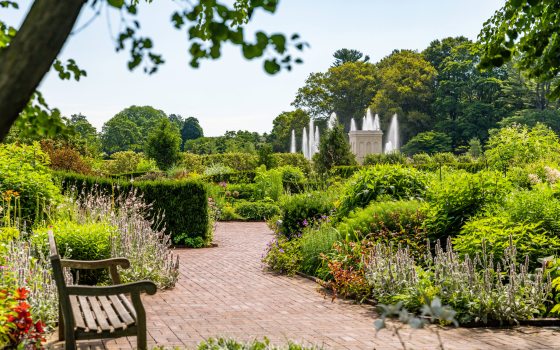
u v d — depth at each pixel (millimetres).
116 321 4562
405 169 11594
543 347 5402
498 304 6266
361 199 11203
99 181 13906
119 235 8336
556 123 54125
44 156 12945
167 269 8680
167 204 14375
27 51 2004
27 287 5746
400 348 5375
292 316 6789
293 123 68125
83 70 3072
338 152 30328
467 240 7859
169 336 5832
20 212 9531
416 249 8734
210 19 2641
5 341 4453
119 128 94938
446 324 6227
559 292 6789
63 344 5301
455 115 63781
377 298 7309
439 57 68875
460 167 25484
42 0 2033
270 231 17969
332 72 68250
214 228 15977
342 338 5758
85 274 7934
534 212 8312
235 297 7980
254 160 39344
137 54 2930
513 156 21797
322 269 9078
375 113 62562
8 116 2037
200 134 109875
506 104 60844
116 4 2549
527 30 5004
